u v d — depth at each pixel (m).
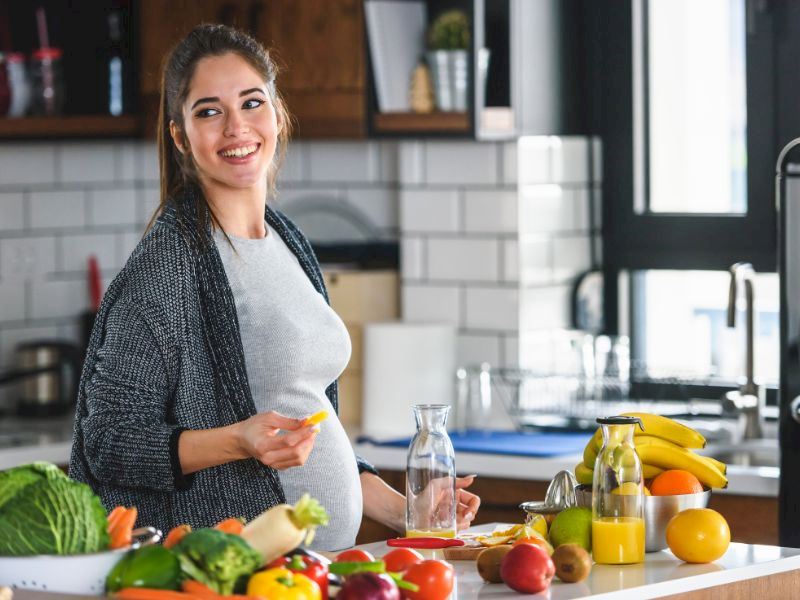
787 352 3.26
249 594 1.92
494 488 4.05
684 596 2.35
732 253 4.53
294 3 4.66
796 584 2.53
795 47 4.36
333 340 2.77
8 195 4.96
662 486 2.56
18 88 4.68
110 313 2.60
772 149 4.43
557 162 4.64
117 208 5.25
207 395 2.62
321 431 2.72
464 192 4.63
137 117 4.89
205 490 2.60
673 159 4.66
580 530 2.48
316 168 5.22
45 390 4.84
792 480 3.27
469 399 4.42
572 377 4.36
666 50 4.64
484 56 4.47
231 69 2.70
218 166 2.69
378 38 4.56
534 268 4.57
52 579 1.97
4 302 4.96
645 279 4.71
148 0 4.83
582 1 4.75
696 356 4.62
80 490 2.03
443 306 4.70
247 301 2.70
